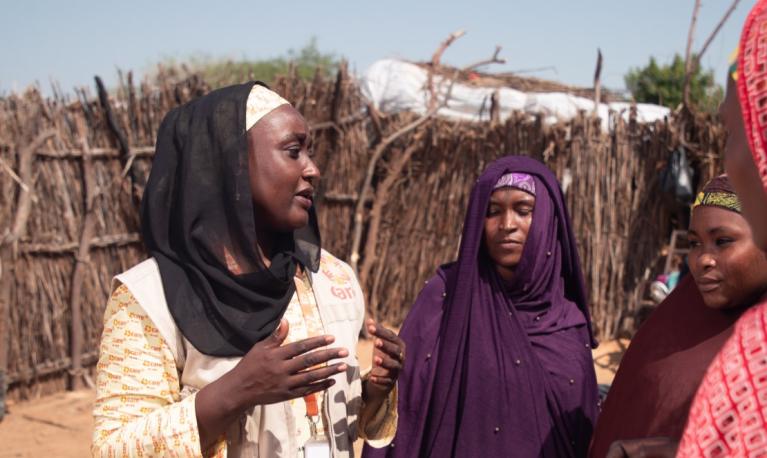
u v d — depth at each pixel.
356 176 9.53
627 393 2.12
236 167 1.82
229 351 1.80
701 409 1.08
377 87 10.73
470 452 2.84
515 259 2.98
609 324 9.04
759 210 1.06
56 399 7.05
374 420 2.16
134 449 1.66
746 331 1.06
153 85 8.03
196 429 1.66
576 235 9.02
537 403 2.87
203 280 1.80
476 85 11.08
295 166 1.91
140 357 1.77
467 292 3.01
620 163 8.94
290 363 1.64
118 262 7.67
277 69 24.11
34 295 6.99
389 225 9.73
